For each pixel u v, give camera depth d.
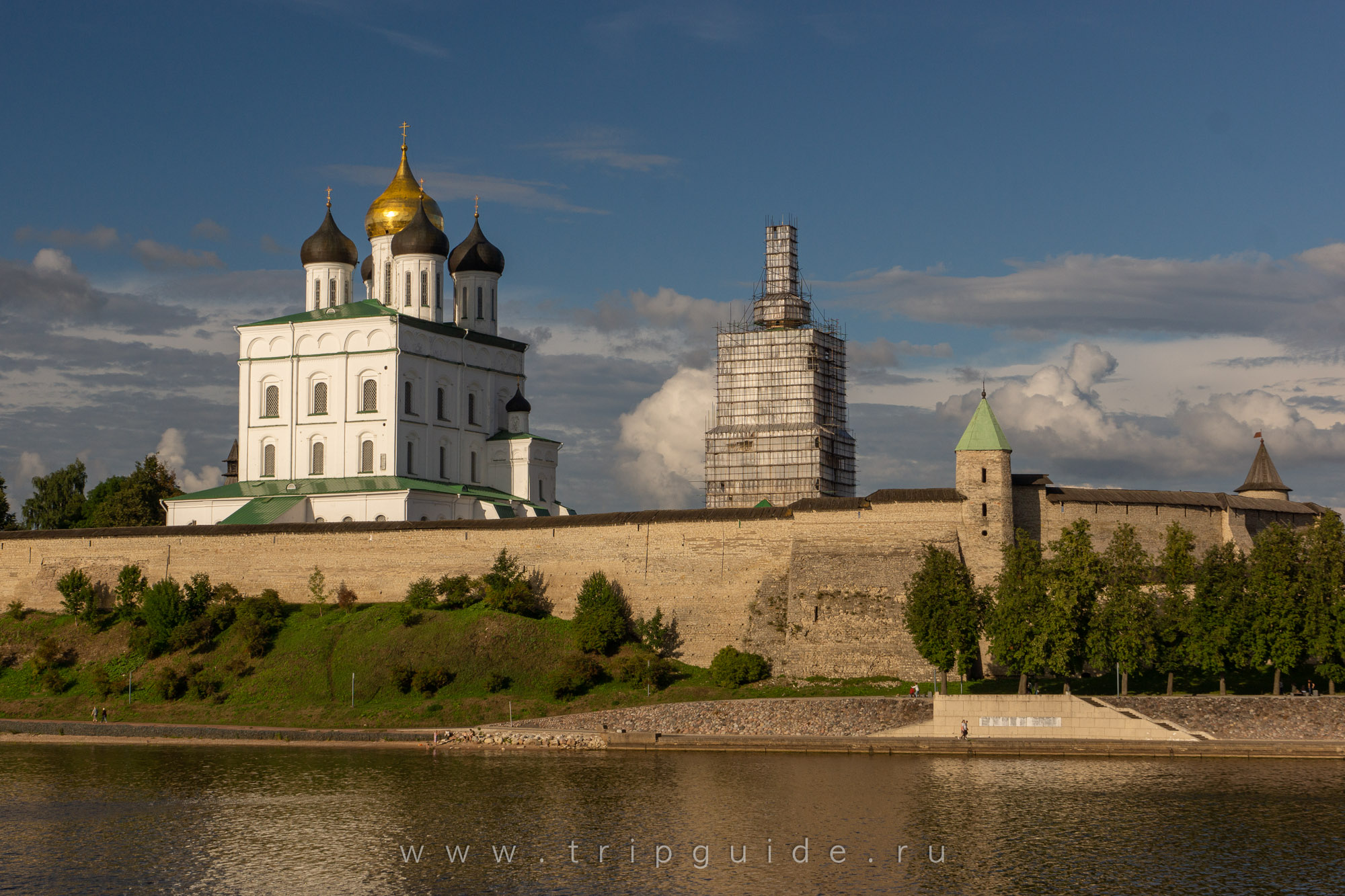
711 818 74.44
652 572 112.44
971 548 105.88
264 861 68.31
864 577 105.75
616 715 97.31
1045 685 99.44
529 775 85.56
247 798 80.88
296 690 107.06
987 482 106.56
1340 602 92.38
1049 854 67.88
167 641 114.25
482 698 103.31
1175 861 66.69
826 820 73.88
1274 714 90.56
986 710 92.12
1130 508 111.75
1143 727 90.38
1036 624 92.06
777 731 94.25
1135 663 93.88
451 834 72.31
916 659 101.62
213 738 100.50
